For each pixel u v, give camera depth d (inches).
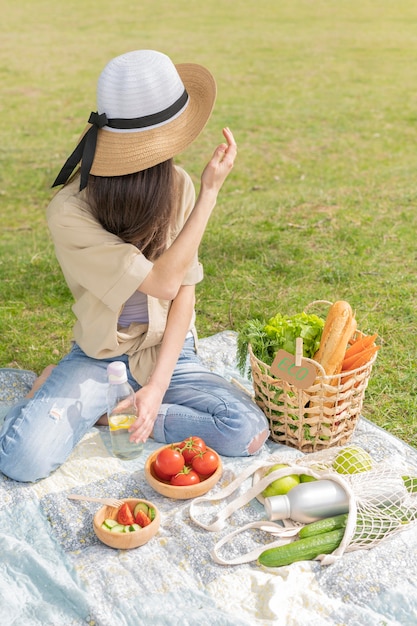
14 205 343.3
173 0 1008.9
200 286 211.6
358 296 202.2
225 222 266.8
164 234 130.1
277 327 138.6
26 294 212.1
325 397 128.4
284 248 235.3
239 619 99.3
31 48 731.4
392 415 151.9
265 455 134.9
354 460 124.5
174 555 112.0
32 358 176.2
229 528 117.5
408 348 175.0
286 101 532.1
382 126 466.3
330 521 113.5
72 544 115.3
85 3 994.7
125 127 121.7
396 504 116.8
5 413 148.5
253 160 402.9
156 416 132.8
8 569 109.2
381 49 700.7
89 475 128.7
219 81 594.9
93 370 137.1
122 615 102.0
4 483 127.0
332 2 971.3
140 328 137.6
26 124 491.8
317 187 330.0
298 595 104.4
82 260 126.7
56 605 103.9
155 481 123.0
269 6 953.5
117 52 706.2
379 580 106.2
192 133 124.6
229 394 137.0
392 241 240.8
